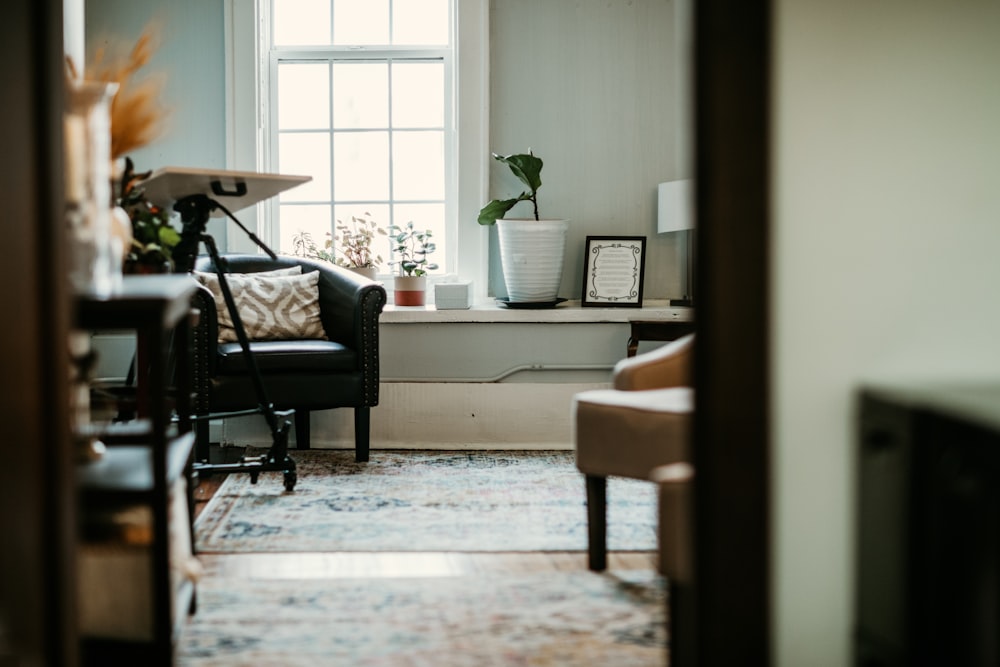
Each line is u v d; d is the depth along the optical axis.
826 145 1.90
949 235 1.94
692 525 1.86
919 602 1.64
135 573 2.26
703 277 1.83
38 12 1.68
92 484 2.25
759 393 1.83
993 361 1.96
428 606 2.84
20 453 1.69
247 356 4.21
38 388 1.69
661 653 2.49
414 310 5.38
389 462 4.95
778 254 1.90
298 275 5.25
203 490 4.31
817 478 1.92
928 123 1.92
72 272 2.24
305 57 5.82
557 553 3.38
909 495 1.69
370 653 2.49
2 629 1.68
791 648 1.94
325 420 5.38
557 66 5.66
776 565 1.93
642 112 5.66
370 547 3.44
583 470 3.15
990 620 1.45
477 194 5.66
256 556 3.34
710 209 1.82
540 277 5.37
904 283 1.93
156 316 2.24
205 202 3.86
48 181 1.70
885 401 1.79
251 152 5.62
